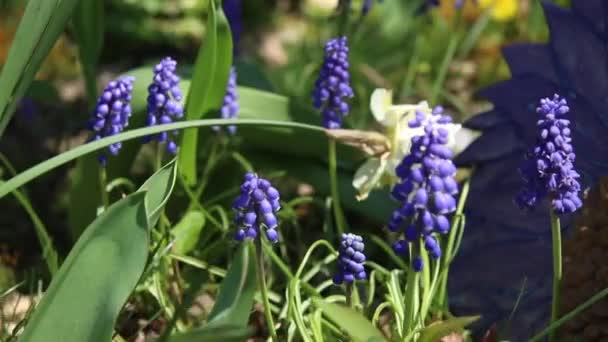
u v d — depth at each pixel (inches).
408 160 21.0
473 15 45.3
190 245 27.7
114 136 22.4
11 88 23.2
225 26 26.8
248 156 31.2
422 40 44.2
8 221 32.4
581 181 26.0
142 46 53.4
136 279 20.7
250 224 21.8
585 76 26.6
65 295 20.9
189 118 27.3
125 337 26.3
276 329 25.5
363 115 36.0
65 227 32.7
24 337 21.0
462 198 26.4
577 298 24.2
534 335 25.4
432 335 22.8
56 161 22.1
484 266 26.8
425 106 25.2
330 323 25.0
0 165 34.3
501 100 27.8
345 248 22.6
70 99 42.8
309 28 51.9
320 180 30.3
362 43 43.5
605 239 24.2
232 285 21.0
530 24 44.8
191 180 28.7
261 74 33.6
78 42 30.7
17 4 49.4
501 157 27.7
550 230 26.2
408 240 21.1
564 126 21.6
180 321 26.3
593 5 26.6
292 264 29.3
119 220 20.8
